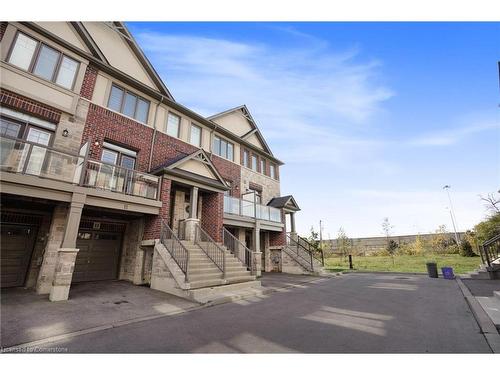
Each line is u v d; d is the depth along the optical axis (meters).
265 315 6.08
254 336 4.57
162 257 8.98
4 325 4.82
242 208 15.12
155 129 12.09
